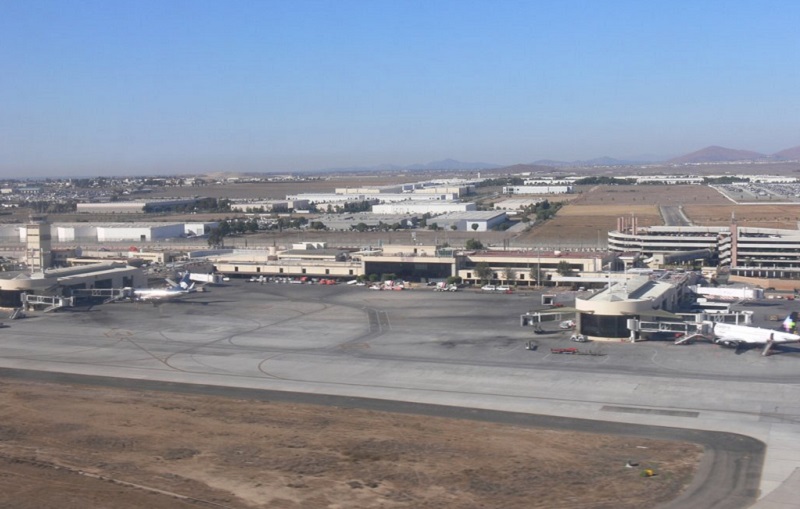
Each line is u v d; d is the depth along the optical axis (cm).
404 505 5434
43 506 5516
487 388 8419
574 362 9469
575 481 5797
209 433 6994
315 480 5888
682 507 5331
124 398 8175
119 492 5734
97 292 14638
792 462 6119
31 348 10638
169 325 12175
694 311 12681
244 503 5519
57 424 7300
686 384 8419
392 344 10650
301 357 9962
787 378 8606
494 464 6156
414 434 6906
